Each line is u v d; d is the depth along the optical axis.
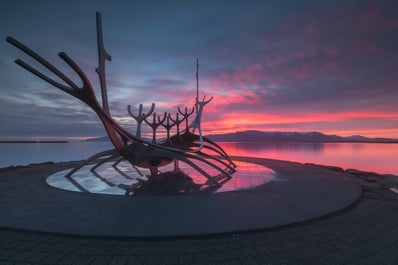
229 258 3.96
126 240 4.59
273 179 10.45
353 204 6.79
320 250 4.22
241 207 6.36
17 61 6.23
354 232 4.97
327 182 9.72
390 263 3.81
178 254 4.09
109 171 12.90
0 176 11.32
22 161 33.41
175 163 13.59
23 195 7.69
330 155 46.50
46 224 5.18
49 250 4.22
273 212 5.93
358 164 29.61
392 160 36.06
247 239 4.64
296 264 3.77
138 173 12.28
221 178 10.80
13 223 5.23
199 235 4.67
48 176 11.27
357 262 3.84
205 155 12.47
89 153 52.41
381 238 4.70
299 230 5.06
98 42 8.87
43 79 6.91
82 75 7.00
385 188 8.97
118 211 6.07
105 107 8.71
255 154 42.09
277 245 4.40
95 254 4.08
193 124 15.26
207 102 15.80
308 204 6.60
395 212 6.22
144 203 6.78
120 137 9.88
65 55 6.24
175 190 8.40
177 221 5.35
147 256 4.02
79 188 8.74
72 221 5.37
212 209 6.21
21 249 4.25
